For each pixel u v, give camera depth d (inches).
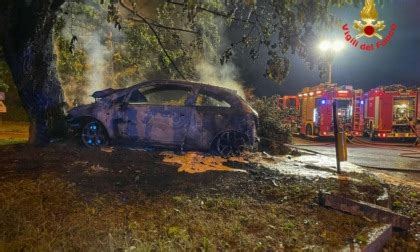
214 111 329.7
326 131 898.7
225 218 199.9
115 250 150.8
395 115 896.9
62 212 191.0
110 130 331.0
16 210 184.2
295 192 241.6
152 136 328.2
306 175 282.0
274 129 484.4
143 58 520.1
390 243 200.5
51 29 327.9
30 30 309.9
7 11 300.4
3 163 265.6
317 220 208.7
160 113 328.2
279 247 172.4
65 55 495.8
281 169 300.8
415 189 321.7
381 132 899.4
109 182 236.7
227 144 332.5
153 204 209.9
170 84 338.6
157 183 241.1
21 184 224.2
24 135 572.1
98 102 336.8
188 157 304.8
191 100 332.5
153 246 157.4
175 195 224.4
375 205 227.5
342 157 310.7
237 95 340.5
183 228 182.4
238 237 178.2
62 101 345.1
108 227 175.8
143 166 271.1
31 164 264.2
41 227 168.7
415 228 228.2
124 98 334.6
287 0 225.9
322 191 233.3
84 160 276.8
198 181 249.8
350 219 212.4
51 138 335.9
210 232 181.0
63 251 147.9
